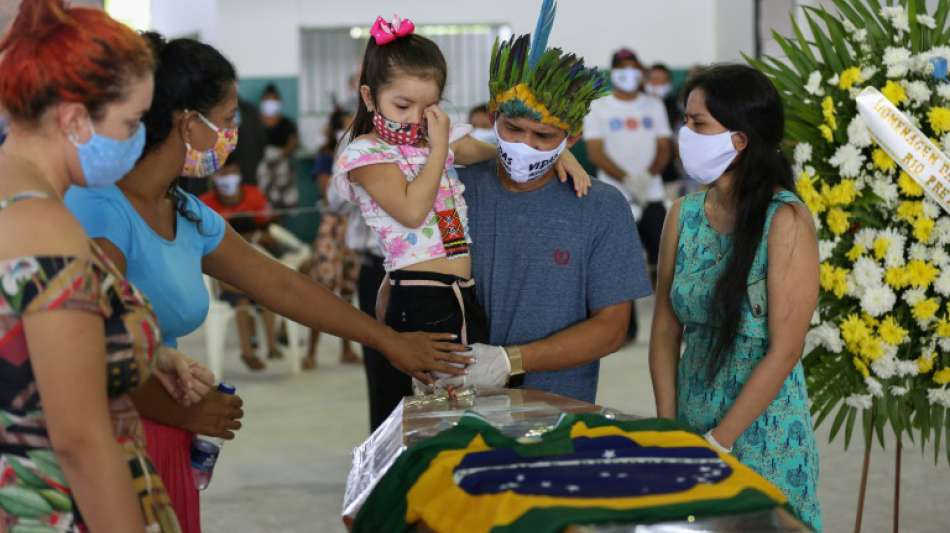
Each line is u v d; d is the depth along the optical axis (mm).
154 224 2053
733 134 2371
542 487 1536
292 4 11734
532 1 11766
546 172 2451
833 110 2797
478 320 2432
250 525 3926
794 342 2332
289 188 10609
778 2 9242
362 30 12047
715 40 11625
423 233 2389
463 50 12141
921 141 2703
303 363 6973
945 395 2760
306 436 5188
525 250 2449
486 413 1969
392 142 2361
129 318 1653
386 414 3775
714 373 2424
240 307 6801
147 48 1640
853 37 2861
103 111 1588
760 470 2436
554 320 2451
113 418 1693
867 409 2871
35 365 1526
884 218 2812
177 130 1997
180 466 2115
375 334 2359
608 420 1834
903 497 4055
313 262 7250
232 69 2072
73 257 1540
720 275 2418
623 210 2482
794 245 2330
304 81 12102
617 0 11641
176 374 2045
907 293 2736
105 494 1548
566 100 2256
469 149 2539
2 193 1545
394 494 1717
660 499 1482
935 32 2850
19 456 1589
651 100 7715
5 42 1604
